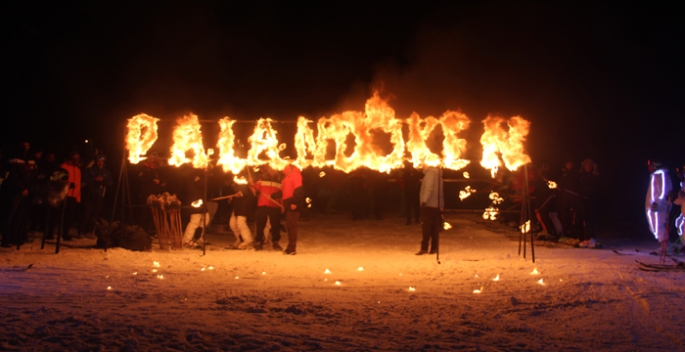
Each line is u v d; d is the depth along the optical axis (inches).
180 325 255.4
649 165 535.8
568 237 625.6
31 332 242.4
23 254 476.7
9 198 509.4
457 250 549.6
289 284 362.0
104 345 227.3
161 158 611.5
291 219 512.7
